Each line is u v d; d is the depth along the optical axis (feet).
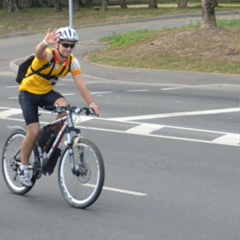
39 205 51.78
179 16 297.53
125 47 180.14
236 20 213.05
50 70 50.03
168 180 58.85
